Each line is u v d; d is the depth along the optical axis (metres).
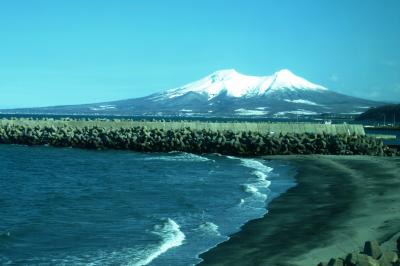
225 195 28.22
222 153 56.19
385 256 12.59
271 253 16.27
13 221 22.23
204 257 16.19
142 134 62.06
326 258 15.42
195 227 20.27
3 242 18.34
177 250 17.03
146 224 21.05
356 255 12.49
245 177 36.16
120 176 38.66
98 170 43.03
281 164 44.94
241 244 17.56
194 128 67.38
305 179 33.75
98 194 29.78
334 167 39.53
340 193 27.00
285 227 19.81
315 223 20.12
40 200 27.98
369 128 148.25
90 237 19.03
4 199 28.34
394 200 23.86
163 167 44.16
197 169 42.09
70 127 71.50
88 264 15.77
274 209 23.58
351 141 54.56
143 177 37.66
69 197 28.88
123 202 26.75
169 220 21.52
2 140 71.12
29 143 69.12
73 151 61.28
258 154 54.12
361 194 26.09
